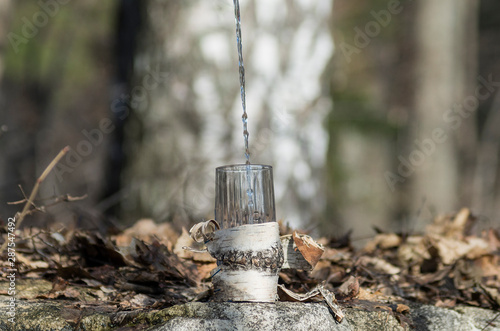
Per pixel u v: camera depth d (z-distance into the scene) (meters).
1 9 6.88
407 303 2.47
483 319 2.49
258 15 4.26
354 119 11.38
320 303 2.08
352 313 2.22
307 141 4.45
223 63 4.23
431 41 9.57
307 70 4.42
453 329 2.32
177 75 4.27
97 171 10.19
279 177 4.32
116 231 3.43
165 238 3.05
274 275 2.03
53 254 2.76
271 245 2.02
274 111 4.30
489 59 13.43
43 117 12.32
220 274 2.02
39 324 2.04
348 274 2.74
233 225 2.07
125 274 2.55
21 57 11.94
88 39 12.54
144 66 4.39
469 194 11.41
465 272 2.95
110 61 12.31
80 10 12.45
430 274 2.93
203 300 2.15
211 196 4.19
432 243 3.09
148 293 2.40
